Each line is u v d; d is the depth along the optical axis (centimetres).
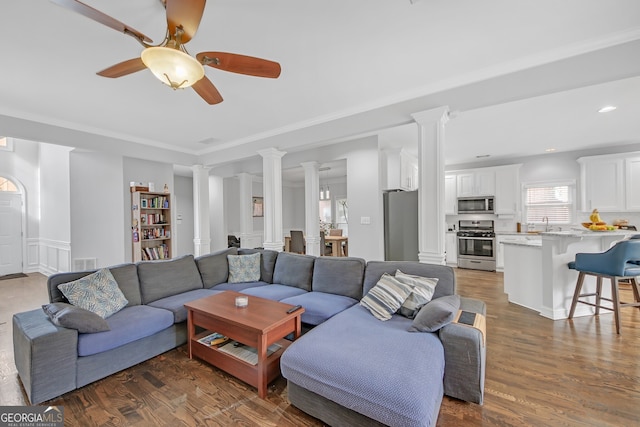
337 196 934
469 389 183
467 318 207
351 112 339
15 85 269
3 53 216
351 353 170
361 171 464
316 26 192
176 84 175
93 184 502
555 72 225
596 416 174
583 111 344
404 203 486
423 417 131
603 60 210
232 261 373
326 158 511
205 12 175
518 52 226
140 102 312
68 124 375
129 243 509
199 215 554
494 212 616
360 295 288
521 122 383
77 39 201
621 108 335
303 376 169
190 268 338
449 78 266
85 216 497
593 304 327
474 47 218
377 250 446
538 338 280
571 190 559
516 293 389
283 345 234
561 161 566
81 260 492
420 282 244
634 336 281
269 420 175
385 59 234
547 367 228
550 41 212
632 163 495
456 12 180
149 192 512
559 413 177
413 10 177
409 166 574
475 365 181
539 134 440
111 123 383
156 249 534
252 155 467
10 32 191
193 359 250
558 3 172
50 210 584
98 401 193
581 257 313
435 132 282
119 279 274
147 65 162
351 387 150
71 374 201
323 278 312
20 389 203
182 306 275
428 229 288
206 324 242
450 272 254
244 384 213
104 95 293
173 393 202
